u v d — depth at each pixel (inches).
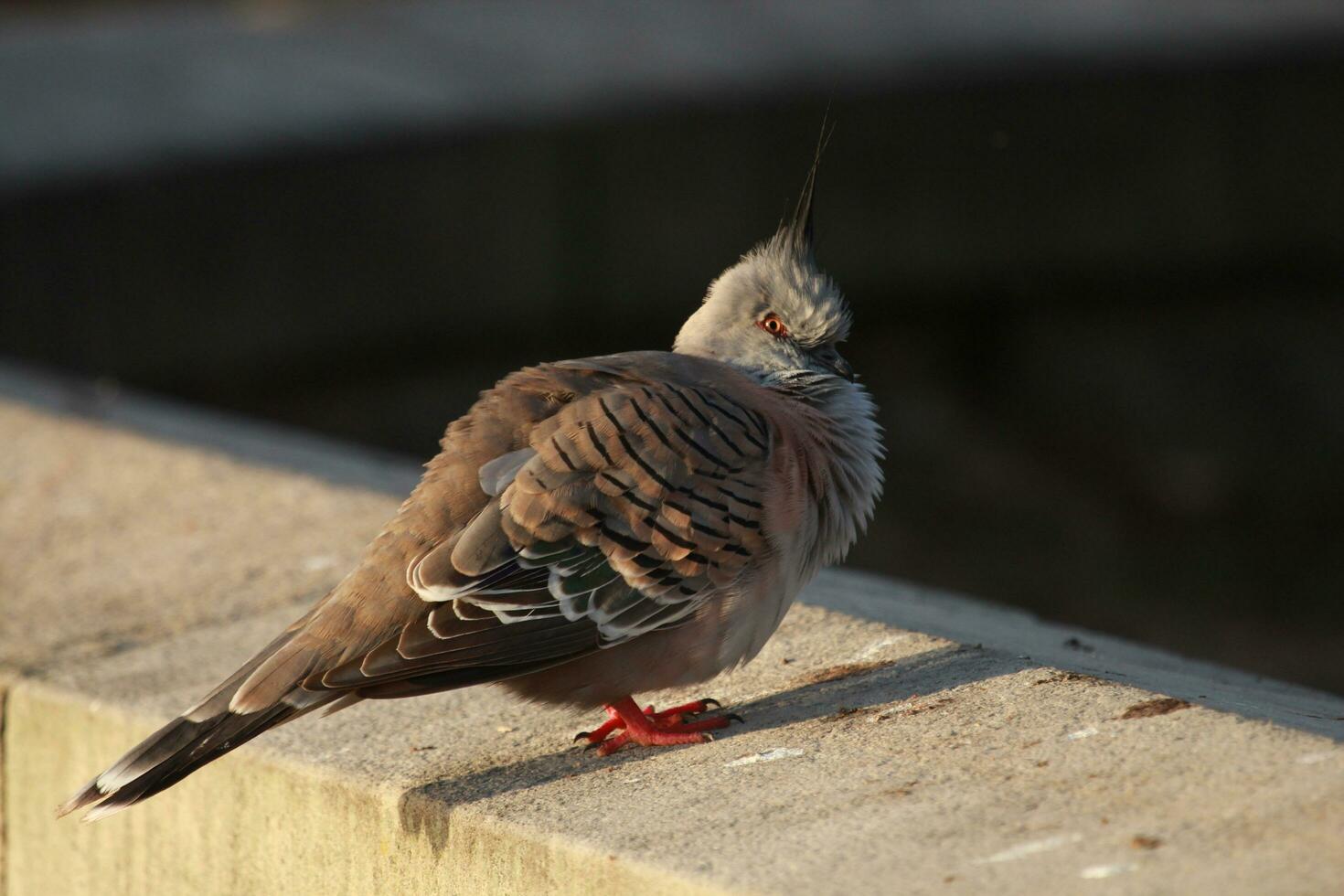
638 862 178.1
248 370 668.7
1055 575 690.8
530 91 725.3
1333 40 792.9
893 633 243.1
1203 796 173.6
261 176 655.8
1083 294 786.2
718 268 721.6
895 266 748.0
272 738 226.1
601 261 705.6
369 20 879.1
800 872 169.9
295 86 746.8
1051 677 214.8
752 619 214.7
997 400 771.4
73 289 640.4
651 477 208.2
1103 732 194.9
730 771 201.6
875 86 733.9
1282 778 175.3
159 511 338.0
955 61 757.9
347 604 203.0
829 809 184.7
